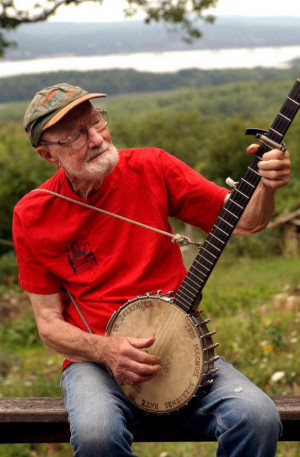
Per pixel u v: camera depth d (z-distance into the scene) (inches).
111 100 1742.1
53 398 111.8
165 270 105.3
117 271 104.5
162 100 1560.0
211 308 297.1
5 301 388.5
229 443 92.2
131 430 106.0
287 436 106.5
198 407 97.5
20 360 276.8
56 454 181.0
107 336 100.8
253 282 349.1
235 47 7475.4
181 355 97.8
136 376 97.9
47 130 101.7
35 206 106.3
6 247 476.7
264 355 221.8
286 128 89.2
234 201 94.9
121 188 104.7
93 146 100.6
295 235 440.5
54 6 402.9
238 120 565.9
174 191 106.0
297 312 272.8
